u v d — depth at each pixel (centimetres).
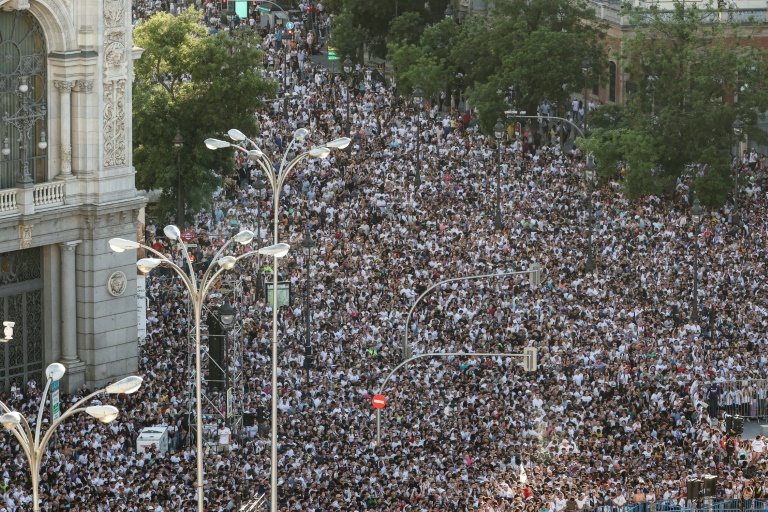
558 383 18312
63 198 19150
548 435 16875
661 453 16800
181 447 17425
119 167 19488
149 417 17425
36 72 18925
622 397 18188
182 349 19638
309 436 16725
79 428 16962
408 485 15488
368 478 15562
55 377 10906
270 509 14788
